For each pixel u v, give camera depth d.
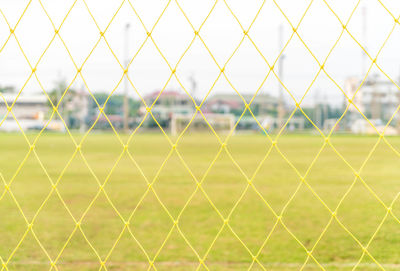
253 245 4.56
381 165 13.27
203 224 5.52
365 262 3.98
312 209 6.46
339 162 14.25
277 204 6.88
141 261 4.04
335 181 9.70
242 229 5.27
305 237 4.88
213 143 25.06
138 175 10.70
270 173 11.20
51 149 19.97
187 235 5.00
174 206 6.72
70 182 9.42
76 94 48.00
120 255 4.23
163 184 9.12
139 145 22.97
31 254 4.23
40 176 10.52
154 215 6.06
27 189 8.46
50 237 4.88
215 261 4.04
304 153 17.88
